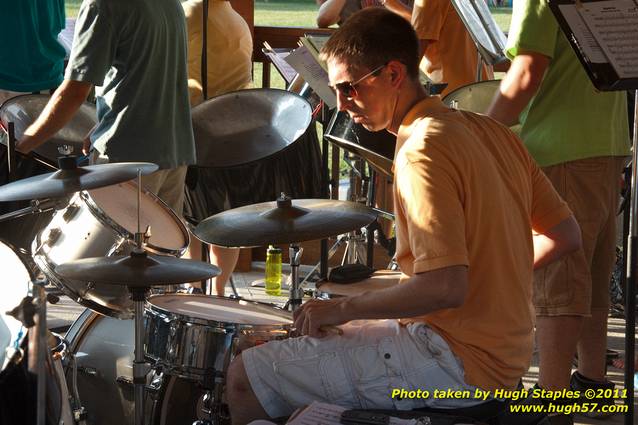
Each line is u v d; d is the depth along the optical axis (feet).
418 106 15.39
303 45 25.99
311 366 15.38
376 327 15.67
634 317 17.17
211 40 32.50
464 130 14.94
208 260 30.25
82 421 19.60
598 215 21.21
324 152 29.09
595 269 22.41
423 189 14.11
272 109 28.17
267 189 30.53
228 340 17.78
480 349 14.85
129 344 20.43
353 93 15.67
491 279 14.76
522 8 20.40
